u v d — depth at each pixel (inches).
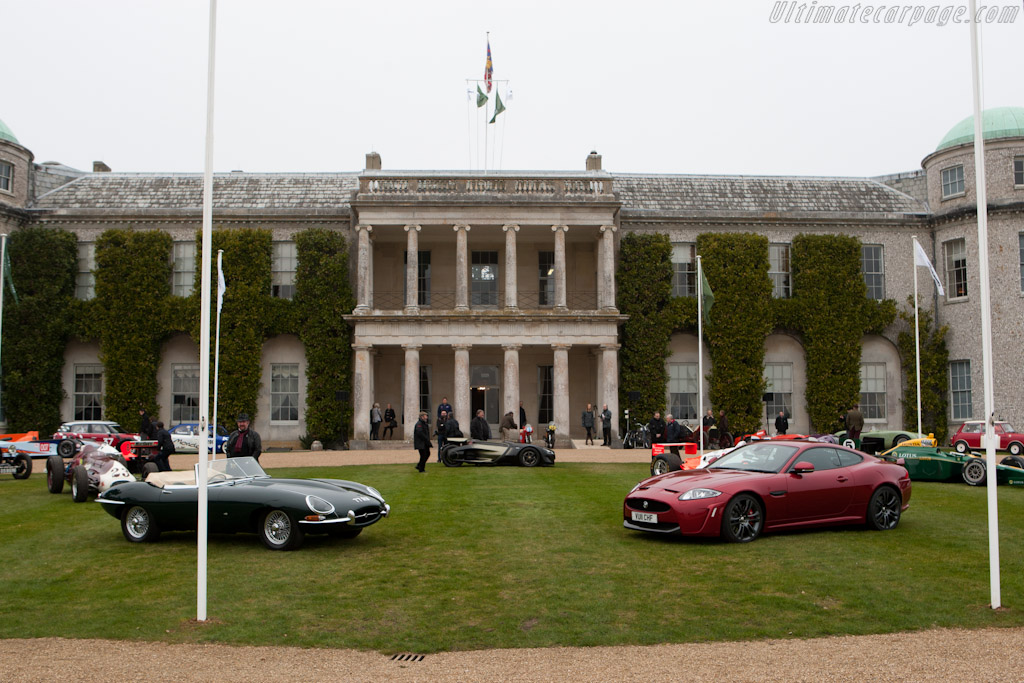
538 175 1729.8
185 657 365.1
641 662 352.8
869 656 356.2
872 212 1852.9
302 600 451.5
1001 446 1389.0
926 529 630.5
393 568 519.2
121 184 1863.9
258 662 358.3
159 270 1738.4
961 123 1806.1
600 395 1727.4
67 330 1717.5
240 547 588.4
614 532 625.6
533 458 1158.3
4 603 451.2
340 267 1758.1
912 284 1834.4
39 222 1764.3
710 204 1866.4
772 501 592.4
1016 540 590.6
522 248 1902.1
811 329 1790.1
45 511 767.1
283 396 1788.9
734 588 466.0
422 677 336.2
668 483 607.2
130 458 960.9
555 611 428.5
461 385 1676.9
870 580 479.2
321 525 559.5
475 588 472.1
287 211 1788.9
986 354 451.8
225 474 631.8
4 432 1683.1
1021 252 1700.3
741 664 347.3
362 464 1240.2
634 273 1771.7
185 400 1770.4
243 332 1736.0
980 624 404.5
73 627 409.4
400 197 1708.9
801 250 1809.8
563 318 1688.0
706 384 1802.4
